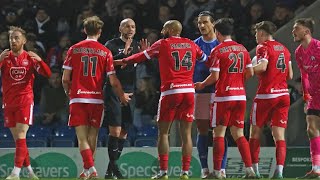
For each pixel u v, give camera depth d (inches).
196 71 1551.4
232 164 1764.3
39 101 2194.9
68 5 2426.2
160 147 1421.0
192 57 1417.3
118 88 1414.9
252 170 1441.9
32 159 1796.3
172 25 1417.3
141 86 2089.1
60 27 2383.1
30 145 2082.9
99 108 1411.2
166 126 1419.8
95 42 1409.9
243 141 1440.7
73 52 1401.3
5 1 2481.5
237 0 2277.3
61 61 2255.2
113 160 1535.4
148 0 2304.4
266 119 1487.5
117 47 1529.3
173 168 1765.5
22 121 1457.9
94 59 1400.1
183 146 1428.4
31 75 1471.5
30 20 2375.7
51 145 2082.9
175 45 1409.9
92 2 2369.6
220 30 1434.5
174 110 1417.3
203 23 1540.4
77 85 1397.6
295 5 2313.0
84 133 1400.1
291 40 2096.5
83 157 1387.8
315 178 1439.5
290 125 1991.9
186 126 1425.9
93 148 1430.9
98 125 1421.0
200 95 1544.0
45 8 2416.3
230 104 1429.6
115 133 1524.4
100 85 1411.2
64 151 1796.3
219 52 1423.5
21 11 2397.9
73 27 2394.2
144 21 2282.2
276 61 1462.8
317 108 1455.5
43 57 2288.4
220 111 1433.3
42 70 1462.8
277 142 1473.9
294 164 1785.2
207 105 1540.4
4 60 1455.5
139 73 2095.2
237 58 1429.6
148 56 1413.6
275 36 2105.1
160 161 1423.5
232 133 1450.5
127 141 2033.7
